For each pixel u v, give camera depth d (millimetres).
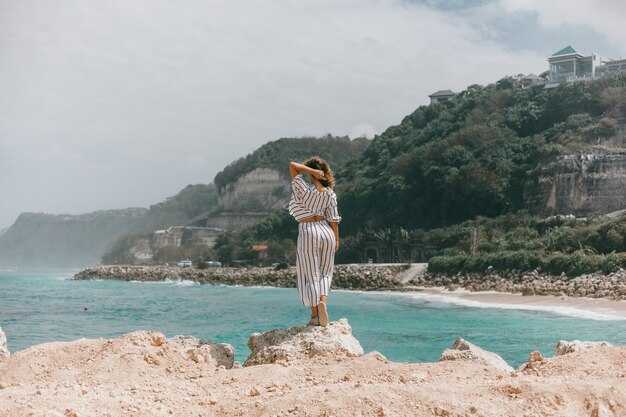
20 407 5840
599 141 89250
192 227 188625
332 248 10195
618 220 55594
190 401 6727
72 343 9477
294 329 10078
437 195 97312
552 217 74938
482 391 6645
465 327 26859
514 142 97938
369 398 6172
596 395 6609
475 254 63531
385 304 43969
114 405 6168
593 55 113000
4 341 10836
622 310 32812
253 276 91000
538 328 25812
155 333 9672
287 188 196875
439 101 144000
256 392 6906
